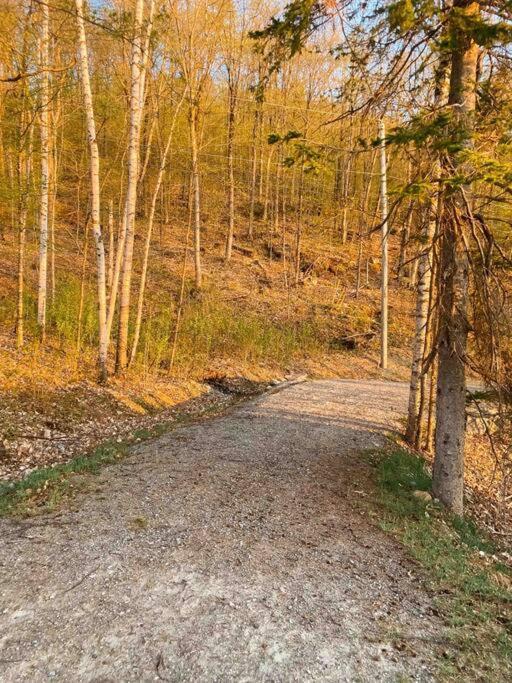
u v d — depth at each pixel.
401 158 4.83
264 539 4.61
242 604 3.52
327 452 7.79
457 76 5.23
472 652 3.25
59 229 21.25
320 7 4.91
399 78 5.31
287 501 5.65
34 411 8.32
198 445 7.62
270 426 9.12
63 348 11.63
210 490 5.71
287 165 5.15
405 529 5.25
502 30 3.81
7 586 3.50
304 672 2.90
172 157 20.27
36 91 8.61
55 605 3.32
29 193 10.15
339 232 26.69
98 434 8.39
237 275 22.39
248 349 15.90
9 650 2.87
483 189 5.25
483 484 8.96
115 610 3.32
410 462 7.90
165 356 13.32
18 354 10.33
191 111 16.61
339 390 13.60
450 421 6.13
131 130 10.50
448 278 5.48
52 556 3.95
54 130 11.47
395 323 21.48
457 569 4.49
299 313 20.31
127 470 6.25
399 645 3.24
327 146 5.00
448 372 6.05
